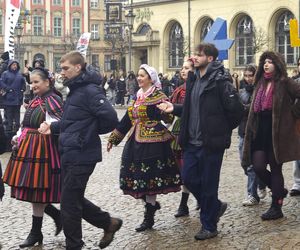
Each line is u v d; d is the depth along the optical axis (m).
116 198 10.08
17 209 9.36
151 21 62.41
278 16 50.81
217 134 7.37
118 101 41.59
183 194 8.69
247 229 7.91
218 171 7.52
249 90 9.39
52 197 7.20
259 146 8.43
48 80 7.41
